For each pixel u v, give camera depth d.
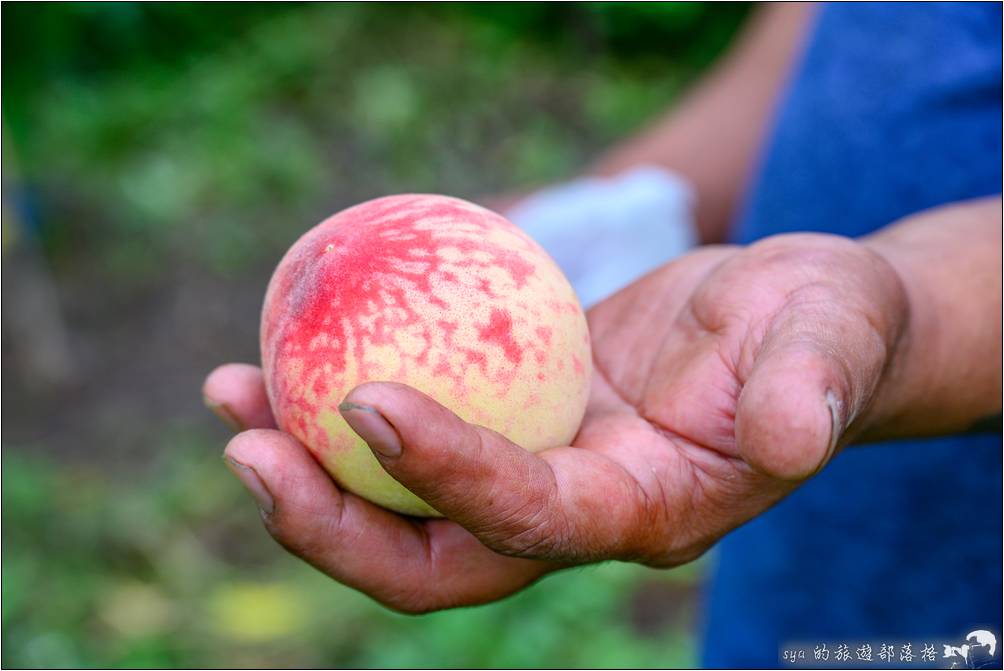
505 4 1.74
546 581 0.85
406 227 0.45
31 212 1.19
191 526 0.94
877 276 0.43
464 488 0.40
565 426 0.44
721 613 0.64
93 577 0.88
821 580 0.59
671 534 0.43
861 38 0.55
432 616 0.82
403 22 1.71
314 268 0.45
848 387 0.39
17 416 1.05
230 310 1.22
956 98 0.53
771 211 0.59
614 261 0.68
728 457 0.43
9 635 0.80
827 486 0.57
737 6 1.60
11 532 0.90
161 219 1.34
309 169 1.44
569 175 1.47
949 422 0.46
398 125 1.53
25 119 1.04
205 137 1.46
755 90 0.71
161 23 1.55
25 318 1.07
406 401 0.38
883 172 0.54
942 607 0.56
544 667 0.78
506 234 0.46
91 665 0.78
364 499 0.45
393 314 0.43
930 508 0.55
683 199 0.70
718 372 0.43
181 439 1.04
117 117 1.46
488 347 0.43
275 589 0.88
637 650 0.80
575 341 0.45
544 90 1.63
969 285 0.45
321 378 0.43
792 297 0.42
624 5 1.66
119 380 1.12
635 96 1.61
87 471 1.00
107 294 1.23
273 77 1.57
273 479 0.42
